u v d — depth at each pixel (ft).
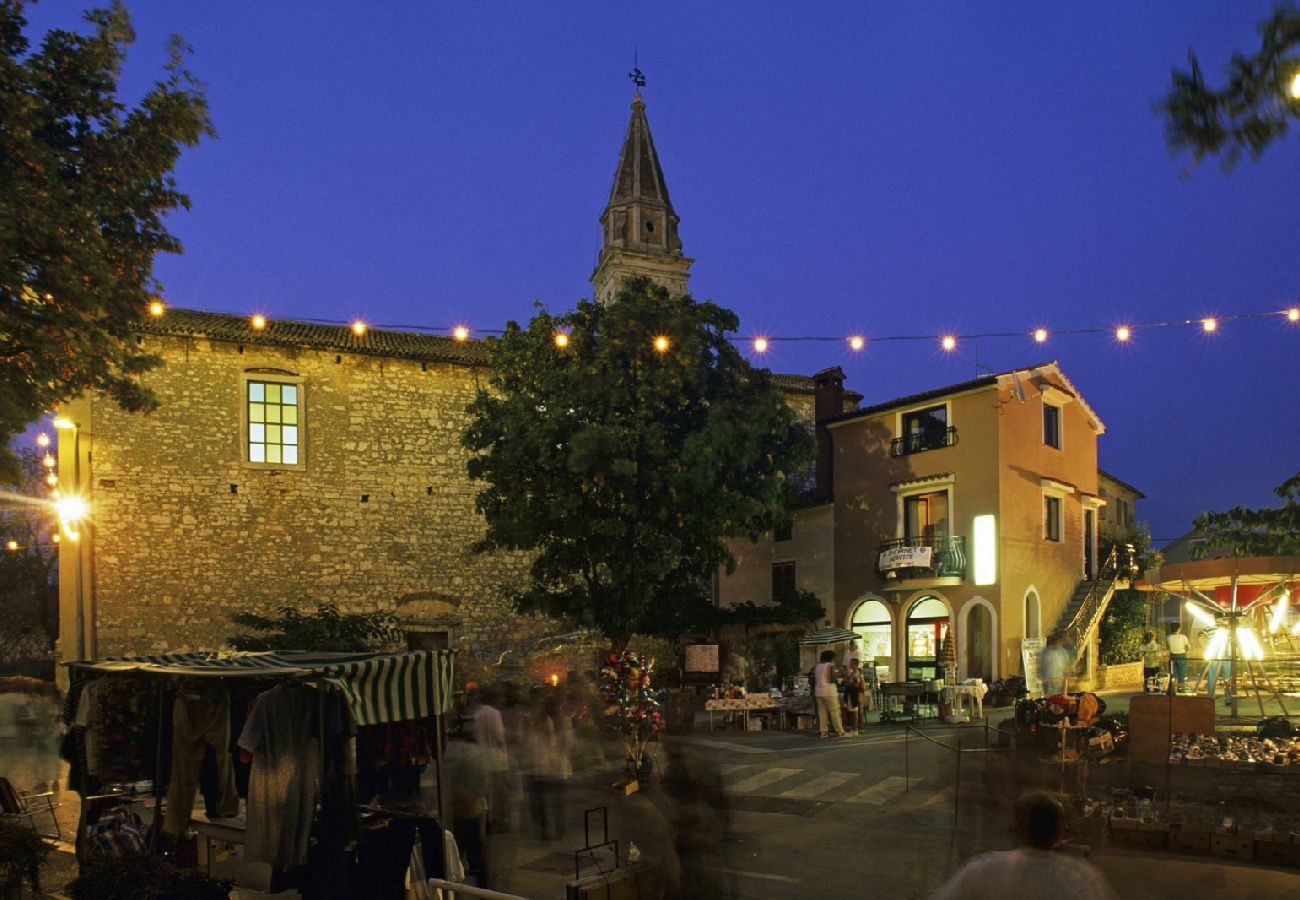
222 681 23.18
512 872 27.96
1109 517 116.67
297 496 78.74
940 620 78.59
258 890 23.98
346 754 20.47
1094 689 76.79
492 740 33.60
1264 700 56.75
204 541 75.25
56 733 41.04
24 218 36.01
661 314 69.00
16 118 36.96
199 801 28.91
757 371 75.72
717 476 68.64
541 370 70.23
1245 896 24.21
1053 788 35.27
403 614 80.74
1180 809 31.30
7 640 102.63
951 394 78.79
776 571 94.89
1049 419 83.87
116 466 73.20
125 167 42.65
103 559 72.02
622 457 63.87
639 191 130.00
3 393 36.94
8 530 102.58
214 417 76.69
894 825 33.60
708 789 30.81
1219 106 17.37
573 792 39.42
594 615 68.33
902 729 56.85
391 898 21.81
